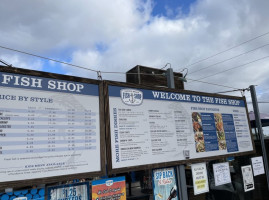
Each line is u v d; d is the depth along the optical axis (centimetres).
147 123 424
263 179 655
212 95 555
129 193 417
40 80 329
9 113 298
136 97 423
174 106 473
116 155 375
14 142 294
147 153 409
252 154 648
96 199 354
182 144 462
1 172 280
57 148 322
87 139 351
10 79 308
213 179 534
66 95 347
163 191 426
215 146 521
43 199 317
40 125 316
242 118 611
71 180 335
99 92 381
